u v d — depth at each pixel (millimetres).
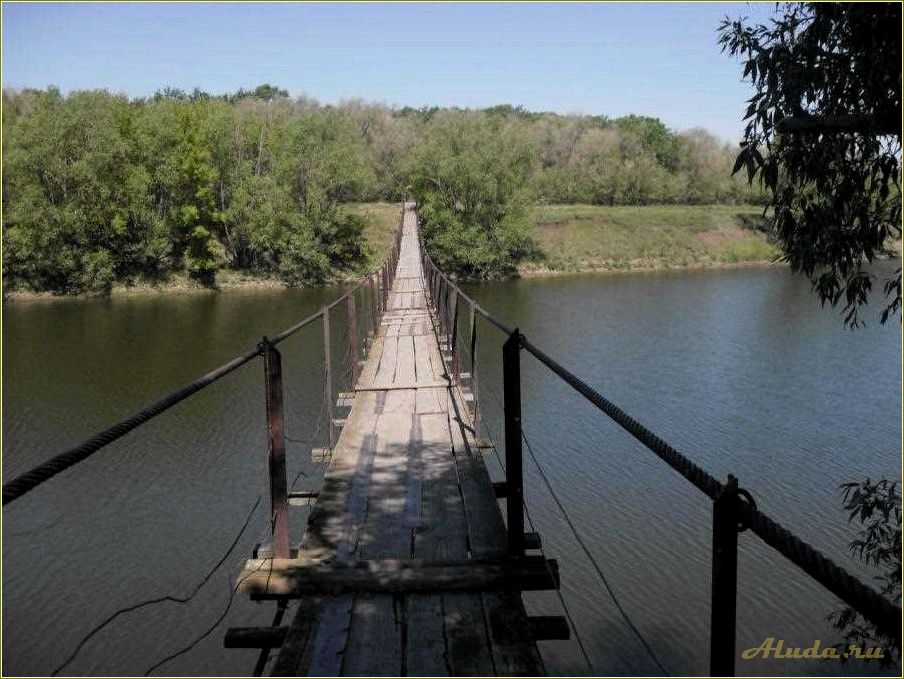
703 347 19203
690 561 7891
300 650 2398
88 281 30812
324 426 12516
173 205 34719
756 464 10766
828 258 3410
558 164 63156
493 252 37500
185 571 7699
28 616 6777
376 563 2971
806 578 7508
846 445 11602
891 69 2854
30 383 15531
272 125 40531
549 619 2742
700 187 59469
